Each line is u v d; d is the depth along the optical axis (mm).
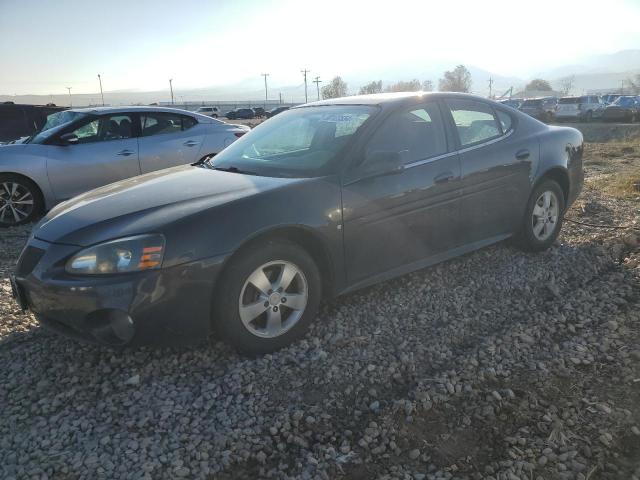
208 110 70750
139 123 7758
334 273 3533
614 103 39031
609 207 6707
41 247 3152
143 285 2867
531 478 2289
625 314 3711
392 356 3266
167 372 3146
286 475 2346
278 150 4062
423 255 4043
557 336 3479
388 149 3830
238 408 2789
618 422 2623
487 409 2727
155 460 2422
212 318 3148
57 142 7258
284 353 3297
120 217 3115
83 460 2430
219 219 3064
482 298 4059
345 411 2777
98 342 2969
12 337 3625
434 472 2342
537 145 4758
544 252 4984
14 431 2658
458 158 4148
